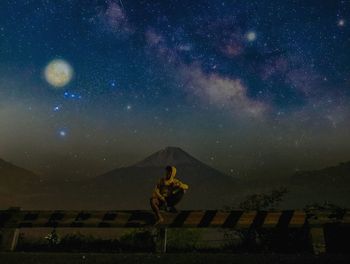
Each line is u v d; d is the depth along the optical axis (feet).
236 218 21.16
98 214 22.53
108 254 19.38
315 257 17.30
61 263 17.12
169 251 22.00
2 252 20.47
